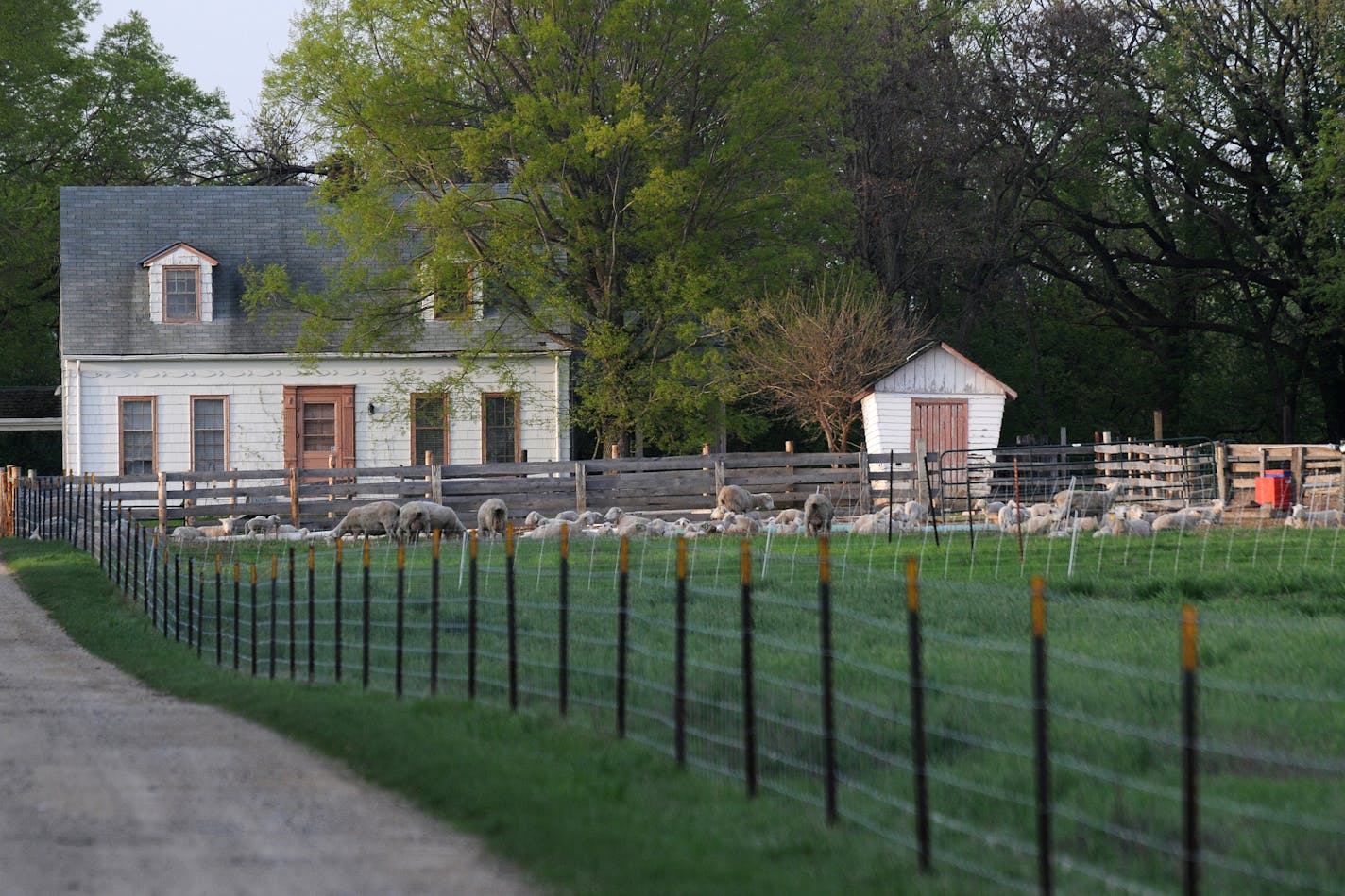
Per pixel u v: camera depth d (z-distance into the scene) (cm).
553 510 7906
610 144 8106
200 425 10019
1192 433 14200
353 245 9106
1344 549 5094
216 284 10262
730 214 9144
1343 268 11131
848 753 2323
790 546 5600
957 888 1662
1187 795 1506
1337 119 10731
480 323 9875
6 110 12962
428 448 10094
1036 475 8181
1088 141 12075
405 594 4328
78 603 4997
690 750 2361
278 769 2347
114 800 2150
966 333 12375
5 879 1742
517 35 8519
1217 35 11881
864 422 9138
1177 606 3869
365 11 8531
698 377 8750
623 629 2438
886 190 11156
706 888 1642
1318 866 1731
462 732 2483
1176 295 13675
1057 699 2609
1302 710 2506
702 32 8600
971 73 11812
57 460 13775
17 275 13450
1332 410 13238
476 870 1784
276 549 6256
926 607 3822
